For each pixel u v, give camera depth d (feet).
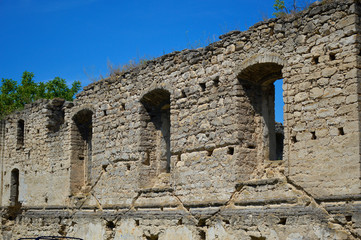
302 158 55.42
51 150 97.14
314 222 53.11
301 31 57.21
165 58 74.28
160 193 72.13
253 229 58.70
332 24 54.60
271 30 60.49
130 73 80.43
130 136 78.74
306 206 54.34
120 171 79.77
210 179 65.16
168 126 78.54
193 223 65.92
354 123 51.67
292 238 54.80
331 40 54.49
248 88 64.39
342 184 51.78
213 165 65.05
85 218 84.64
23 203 102.94
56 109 100.42
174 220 68.54
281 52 58.95
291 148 56.65
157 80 75.10
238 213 60.54
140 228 73.56
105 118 84.58
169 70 73.26
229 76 64.49
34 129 102.68
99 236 80.74
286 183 56.65
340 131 52.85
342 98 52.95
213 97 66.18
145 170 76.48
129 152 78.48
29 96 156.56
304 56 56.59
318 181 53.72
